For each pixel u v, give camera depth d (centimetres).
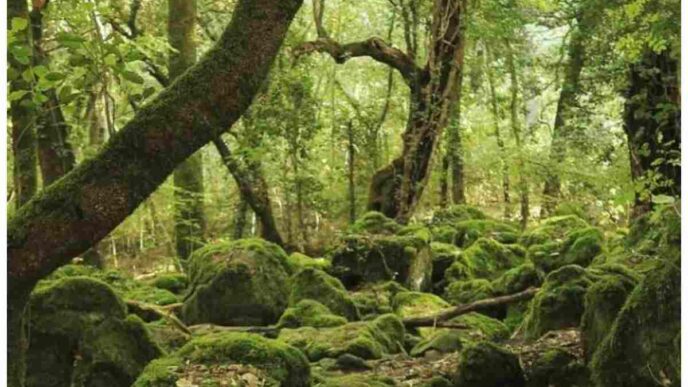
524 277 1116
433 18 1625
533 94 2180
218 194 2158
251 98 485
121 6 1641
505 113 2366
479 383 691
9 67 530
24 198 961
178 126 473
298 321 986
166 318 920
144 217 1995
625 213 1717
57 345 738
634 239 1005
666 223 622
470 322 1002
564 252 1112
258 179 1623
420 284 1245
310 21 2214
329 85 2227
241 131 1662
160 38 1418
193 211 1680
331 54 1598
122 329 748
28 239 462
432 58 1617
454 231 1494
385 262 1220
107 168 470
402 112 2252
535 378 686
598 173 1722
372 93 2286
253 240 1120
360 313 1082
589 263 1091
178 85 479
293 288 1060
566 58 2089
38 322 736
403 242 1238
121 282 1154
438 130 1616
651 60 1031
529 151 1994
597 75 1509
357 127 1881
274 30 483
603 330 657
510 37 1858
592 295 673
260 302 1036
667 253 595
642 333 588
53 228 463
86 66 534
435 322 1018
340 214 1914
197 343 615
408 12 1791
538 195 2158
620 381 595
